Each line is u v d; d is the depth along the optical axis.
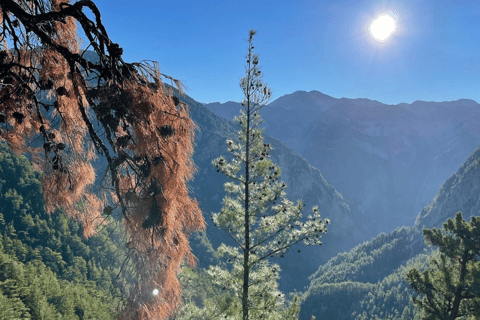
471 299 18.19
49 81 2.14
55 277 92.06
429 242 19.45
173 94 2.22
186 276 3.12
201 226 2.21
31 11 2.24
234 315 11.05
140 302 1.92
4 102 2.06
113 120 1.91
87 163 2.15
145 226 1.92
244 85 12.87
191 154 2.23
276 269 13.18
